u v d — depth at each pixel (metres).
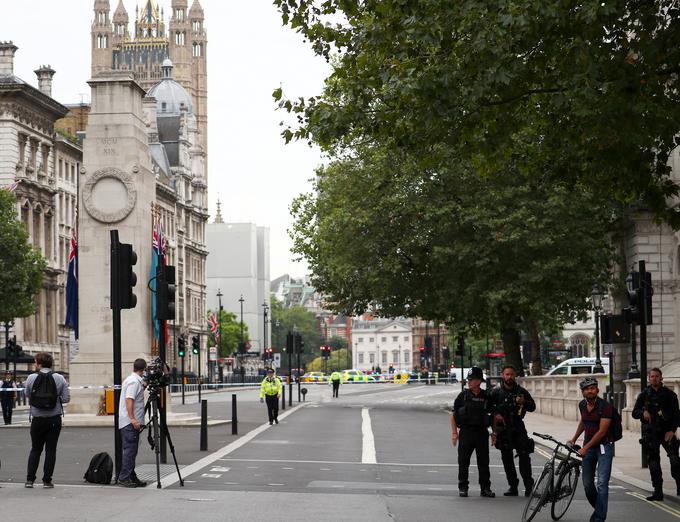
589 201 55.78
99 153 43.72
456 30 22.05
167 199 144.38
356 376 151.00
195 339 91.50
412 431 41.12
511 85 22.72
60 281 101.81
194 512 17.77
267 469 25.78
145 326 43.56
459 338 66.06
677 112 22.97
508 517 17.84
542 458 30.16
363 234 60.69
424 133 23.97
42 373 21.08
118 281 21.92
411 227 59.81
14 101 90.81
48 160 99.06
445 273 58.81
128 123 43.75
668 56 22.38
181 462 27.12
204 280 169.25
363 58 23.52
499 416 20.73
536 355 70.12
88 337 43.16
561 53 22.30
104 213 43.50
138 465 25.88
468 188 57.31
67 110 101.56
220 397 88.75
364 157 61.09
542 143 25.81
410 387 121.19
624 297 65.31
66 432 38.56
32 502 18.81
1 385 50.41
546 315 58.22
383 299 63.03
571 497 17.75
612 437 17.58
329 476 24.55
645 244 59.84
